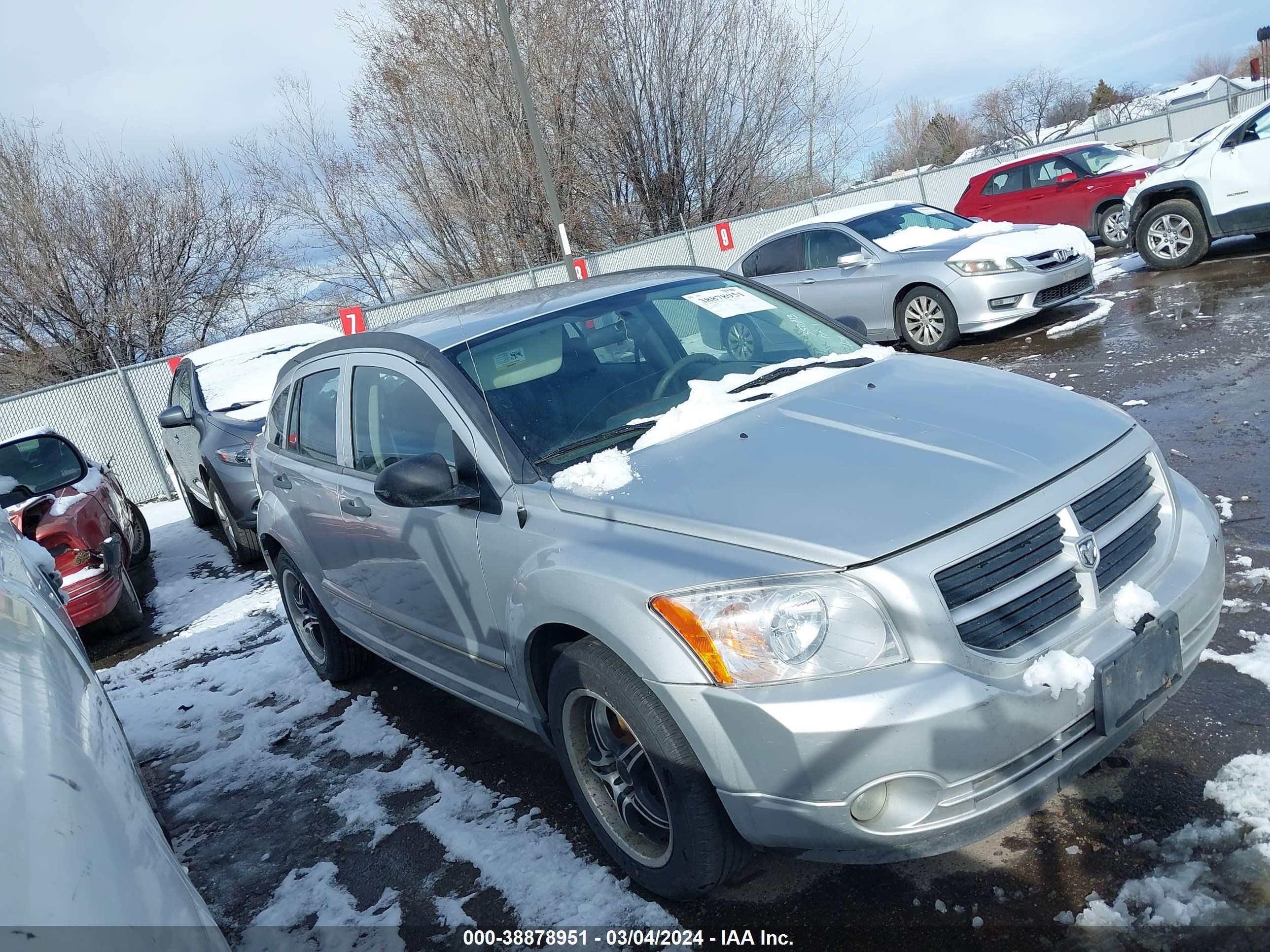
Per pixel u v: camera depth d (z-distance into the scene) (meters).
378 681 5.05
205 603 7.46
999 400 3.11
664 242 20.50
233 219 25.50
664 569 2.53
